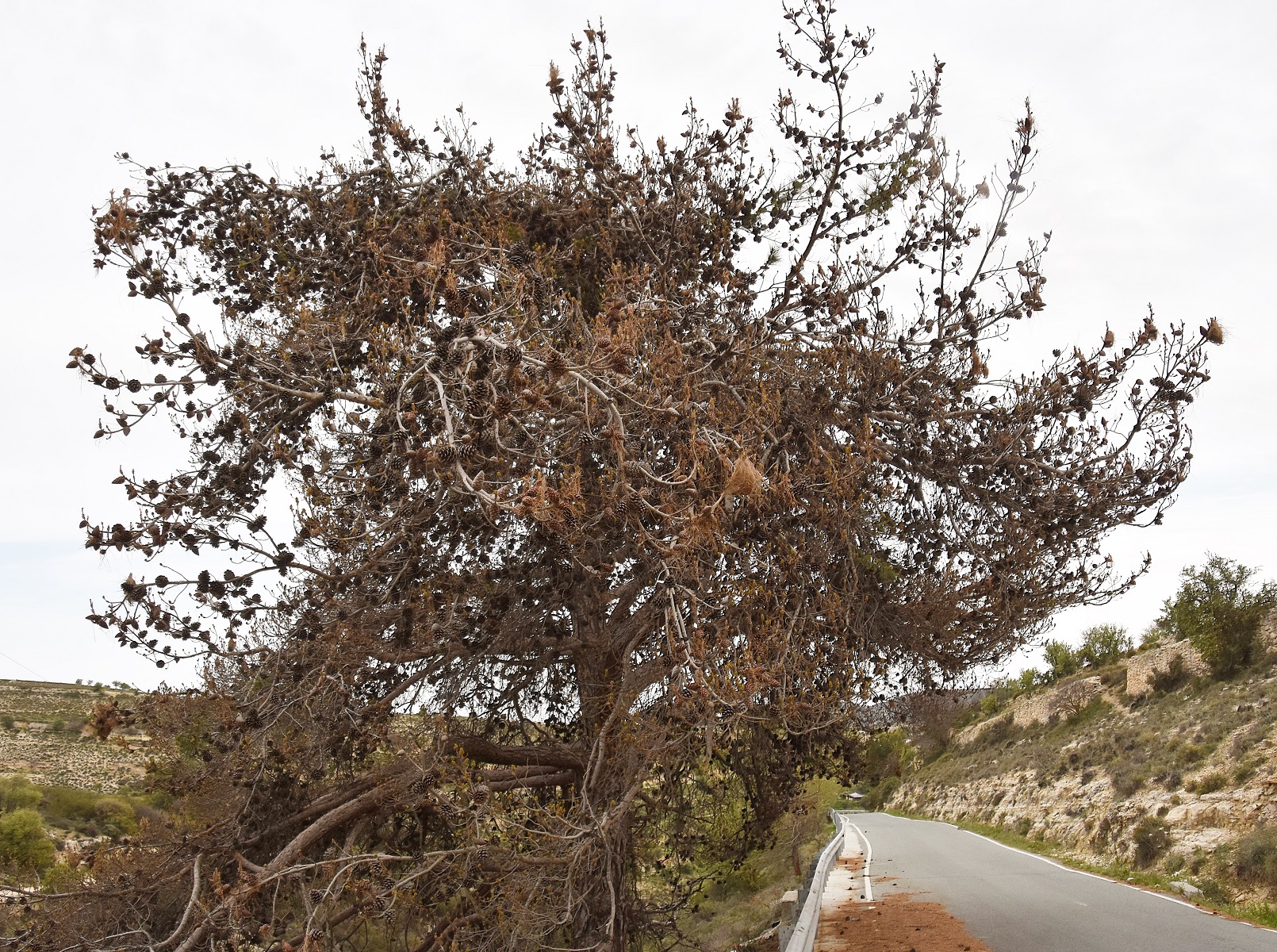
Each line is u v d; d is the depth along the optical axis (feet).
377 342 24.93
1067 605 35.60
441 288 24.76
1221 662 93.50
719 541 25.86
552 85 33.81
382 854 27.58
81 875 31.12
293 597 29.32
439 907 32.32
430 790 30.66
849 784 43.57
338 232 33.86
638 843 41.60
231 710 28.12
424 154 36.52
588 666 37.40
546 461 24.23
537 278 30.01
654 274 33.37
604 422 25.41
